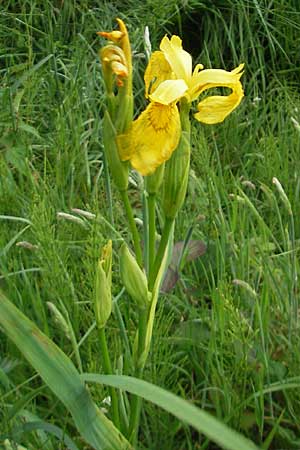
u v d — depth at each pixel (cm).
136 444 75
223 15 163
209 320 87
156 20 154
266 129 141
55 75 134
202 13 163
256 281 93
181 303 91
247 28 155
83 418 64
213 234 98
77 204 110
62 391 64
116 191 113
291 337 84
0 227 101
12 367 79
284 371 82
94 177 122
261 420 75
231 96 64
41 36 160
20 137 121
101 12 161
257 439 78
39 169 123
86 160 116
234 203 100
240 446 53
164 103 60
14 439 69
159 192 67
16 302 88
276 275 92
